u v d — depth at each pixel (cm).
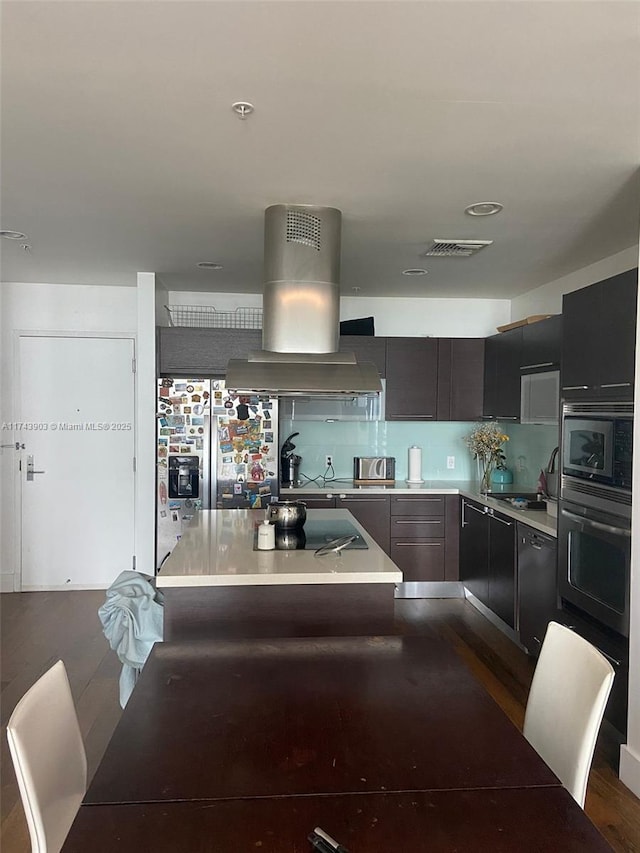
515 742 141
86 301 526
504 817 115
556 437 456
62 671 160
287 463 517
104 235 360
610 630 288
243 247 384
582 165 251
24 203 303
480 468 561
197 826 111
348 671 179
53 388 527
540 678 178
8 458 524
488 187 276
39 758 137
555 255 395
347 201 296
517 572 392
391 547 500
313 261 303
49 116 213
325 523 350
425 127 218
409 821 113
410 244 371
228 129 221
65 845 106
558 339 386
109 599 288
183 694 163
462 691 167
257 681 172
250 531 329
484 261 412
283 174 263
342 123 215
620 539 274
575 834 111
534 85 189
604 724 297
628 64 177
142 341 468
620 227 335
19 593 518
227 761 132
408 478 544
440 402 526
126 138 230
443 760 133
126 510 535
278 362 302
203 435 471
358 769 130
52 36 166
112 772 128
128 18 158
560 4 151
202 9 154
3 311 518
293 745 139
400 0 150
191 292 534
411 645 200
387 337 521
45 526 529
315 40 167
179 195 290
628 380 271
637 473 254
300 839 108
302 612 253
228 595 252
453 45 168
